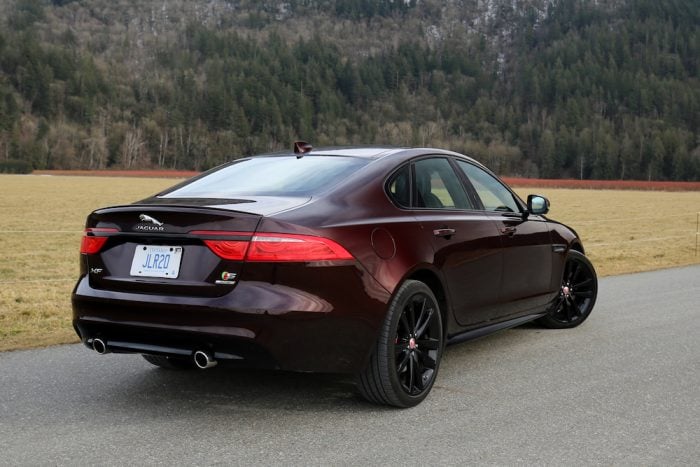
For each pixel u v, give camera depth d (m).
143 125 196.00
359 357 3.69
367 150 4.64
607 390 4.39
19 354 5.29
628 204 60.03
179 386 4.43
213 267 3.51
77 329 3.95
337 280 3.57
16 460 3.16
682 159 191.12
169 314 3.54
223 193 4.09
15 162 129.75
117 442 3.40
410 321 4.02
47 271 13.77
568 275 6.32
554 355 5.35
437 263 4.23
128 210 3.72
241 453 3.26
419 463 3.15
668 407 4.04
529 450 3.32
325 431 3.58
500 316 5.07
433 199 4.54
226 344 3.45
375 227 3.88
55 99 198.75
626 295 8.61
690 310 7.43
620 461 3.19
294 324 3.43
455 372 4.84
